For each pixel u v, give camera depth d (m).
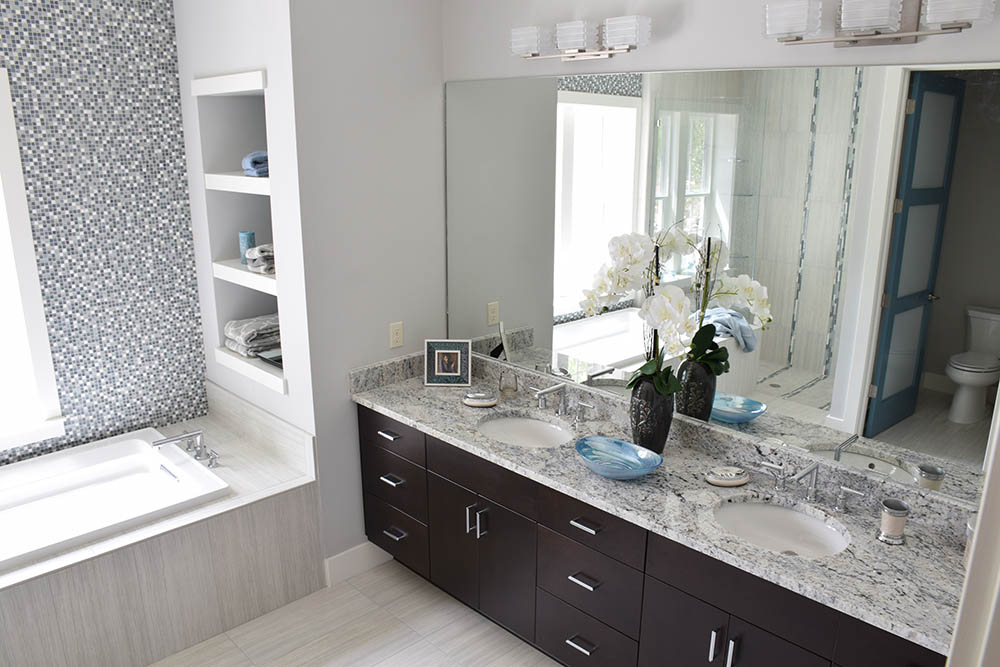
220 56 2.94
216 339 3.46
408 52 2.94
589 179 2.64
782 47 2.11
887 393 2.04
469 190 3.09
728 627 1.92
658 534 2.02
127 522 2.58
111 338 3.25
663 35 2.38
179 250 3.40
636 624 2.16
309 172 2.70
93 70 3.00
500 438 2.73
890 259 1.97
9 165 2.83
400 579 3.20
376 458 3.05
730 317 2.35
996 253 1.80
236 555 2.80
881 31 1.87
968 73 1.79
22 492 2.84
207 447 3.27
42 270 3.00
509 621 2.63
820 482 2.17
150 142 3.21
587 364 2.79
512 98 2.84
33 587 2.32
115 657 2.55
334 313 2.90
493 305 3.12
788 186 2.14
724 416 2.42
